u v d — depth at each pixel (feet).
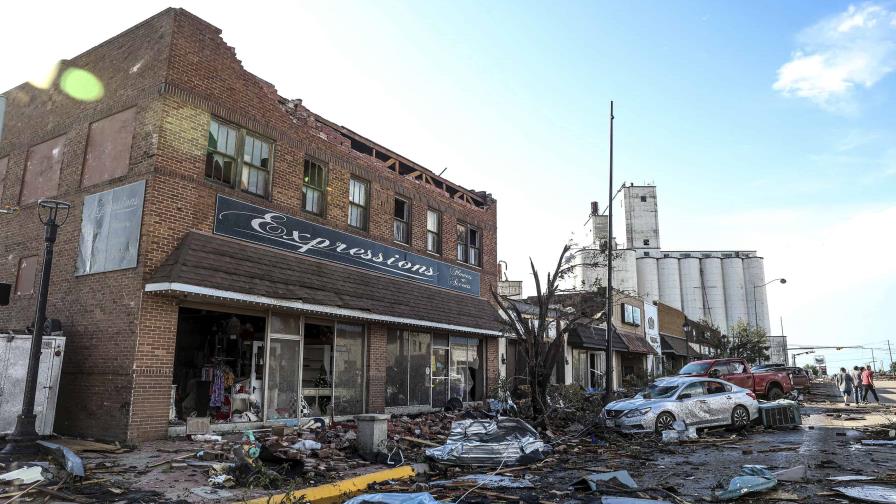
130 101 41.22
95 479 25.52
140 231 37.76
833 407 81.15
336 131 56.80
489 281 76.89
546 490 26.53
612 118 74.02
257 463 27.07
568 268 54.80
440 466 32.83
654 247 234.17
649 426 46.57
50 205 31.32
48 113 47.78
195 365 45.52
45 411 36.19
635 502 22.66
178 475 27.07
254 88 46.44
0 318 45.75
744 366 80.12
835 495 23.85
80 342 39.01
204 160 41.70
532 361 51.93
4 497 21.74
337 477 28.25
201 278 37.06
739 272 243.81
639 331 125.80
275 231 46.52
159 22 41.27
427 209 67.26
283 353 46.21
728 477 29.04
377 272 57.47
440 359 65.51
